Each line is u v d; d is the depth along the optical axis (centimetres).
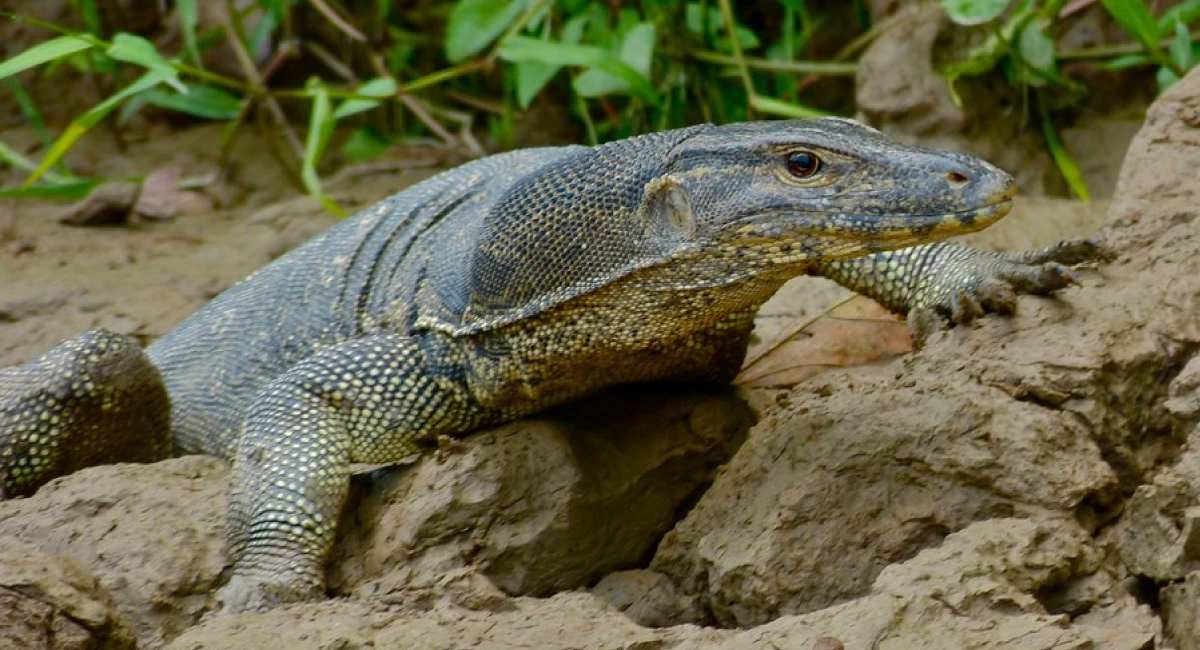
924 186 983
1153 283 1066
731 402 1186
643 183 1061
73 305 1716
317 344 1280
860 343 1307
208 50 2386
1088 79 1908
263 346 1320
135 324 1633
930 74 1795
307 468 1113
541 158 1276
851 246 1007
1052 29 1780
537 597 1080
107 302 1712
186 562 1072
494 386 1131
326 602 1007
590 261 1074
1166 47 1822
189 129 2388
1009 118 1798
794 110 1862
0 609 868
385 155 2169
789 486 1012
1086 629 845
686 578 1055
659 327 1078
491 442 1107
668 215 1055
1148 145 1169
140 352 1237
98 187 2009
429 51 2323
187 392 1359
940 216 981
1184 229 1101
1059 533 938
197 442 1352
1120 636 832
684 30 2008
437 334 1160
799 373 1292
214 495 1136
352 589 1088
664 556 1065
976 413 991
